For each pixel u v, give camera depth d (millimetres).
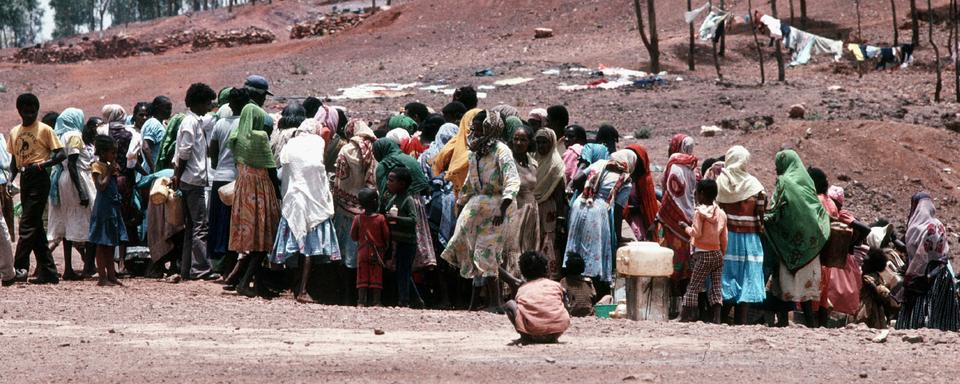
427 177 29953
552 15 157875
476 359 18266
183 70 143875
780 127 73875
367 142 29406
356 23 176375
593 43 138125
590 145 29734
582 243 27828
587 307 27172
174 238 32719
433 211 29328
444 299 29469
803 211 26656
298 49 156250
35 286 29766
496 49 138750
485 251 26234
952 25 130500
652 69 115375
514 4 163875
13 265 30578
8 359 18562
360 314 24812
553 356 18641
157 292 28922
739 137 74000
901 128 72688
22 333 21562
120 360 18312
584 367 17422
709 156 68438
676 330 22359
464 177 27969
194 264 31594
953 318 28641
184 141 31016
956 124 76688
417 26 160375
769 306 27922
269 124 30953
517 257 26641
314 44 158000
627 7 156000
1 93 132500
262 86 31562
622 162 28359
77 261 37906
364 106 96312
